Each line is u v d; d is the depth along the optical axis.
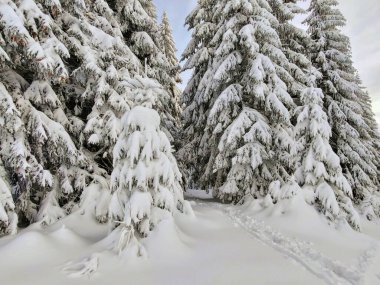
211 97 16.66
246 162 12.98
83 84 11.45
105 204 9.69
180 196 9.91
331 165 10.95
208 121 14.02
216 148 15.48
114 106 10.60
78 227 8.89
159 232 7.53
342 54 18.41
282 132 13.70
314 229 9.77
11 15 7.64
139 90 8.84
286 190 11.36
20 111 8.81
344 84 17.88
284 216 10.55
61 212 9.47
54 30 9.91
